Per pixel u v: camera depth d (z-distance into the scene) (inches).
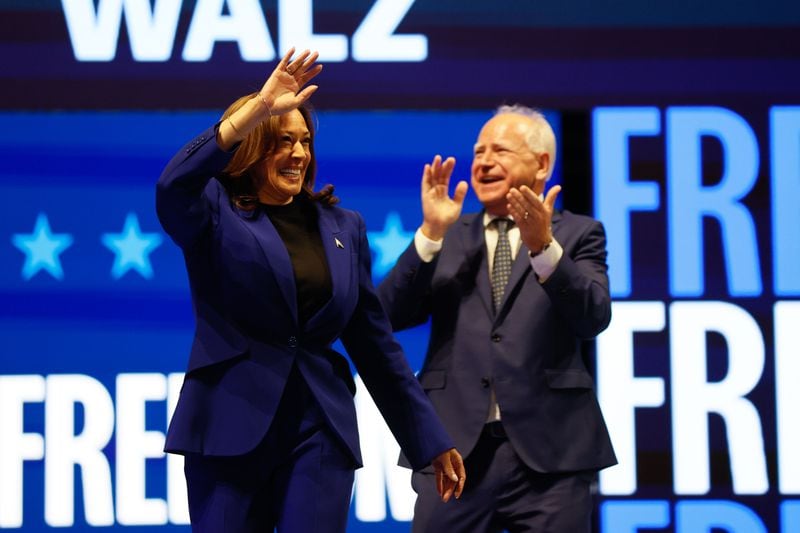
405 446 189.8
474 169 240.7
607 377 322.0
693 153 326.3
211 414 168.6
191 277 172.4
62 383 316.8
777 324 324.2
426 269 229.1
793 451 321.4
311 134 185.8
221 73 320.5
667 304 323.6
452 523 225.1
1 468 313.7
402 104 322.7
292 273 171.0
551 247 219.1
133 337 319.6
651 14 326.3
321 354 176.1
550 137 243.9
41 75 317.7
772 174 326.3
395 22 323.0
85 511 315.6
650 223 325.1
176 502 317.7
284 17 321.7
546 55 325.1
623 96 325.7
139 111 319.9
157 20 320.5
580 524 223.0
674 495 320.2
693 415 321.7
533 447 222.2
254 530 170.9
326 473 171.0
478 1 324.5
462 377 227.1
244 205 174.9
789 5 327.6
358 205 324.5
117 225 320.8
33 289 318.0
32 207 319.3
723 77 326.6
